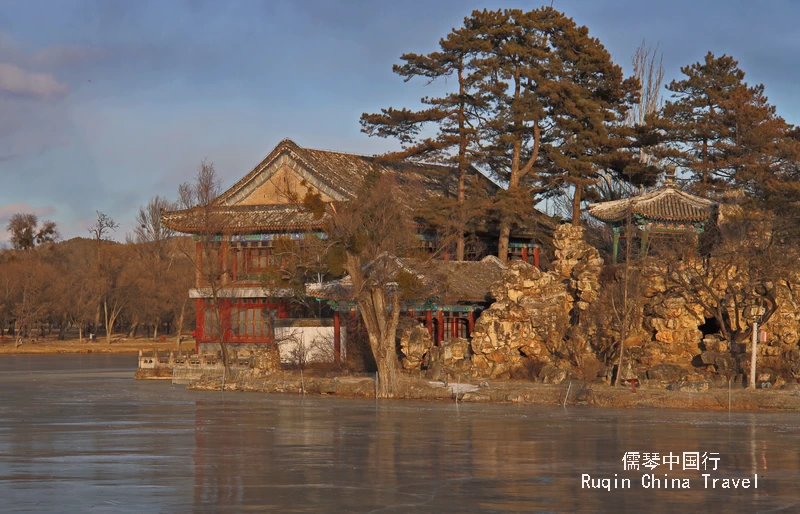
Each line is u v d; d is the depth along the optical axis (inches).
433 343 3299.7
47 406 2522.1
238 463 1493.6
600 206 3240.7
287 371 3316.9
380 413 2285.9
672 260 2901.1
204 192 3811.5
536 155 3924.7
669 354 2800.2
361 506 1167.0
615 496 1242.0
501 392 2600.9
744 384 2566.4
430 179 4379.9
